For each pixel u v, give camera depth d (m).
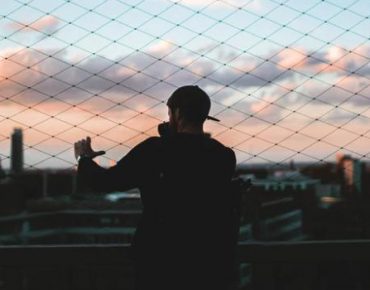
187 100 2.46
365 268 3.12
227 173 2.50
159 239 2.35
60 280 3.09
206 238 2.36
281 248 3.09
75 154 2.52
